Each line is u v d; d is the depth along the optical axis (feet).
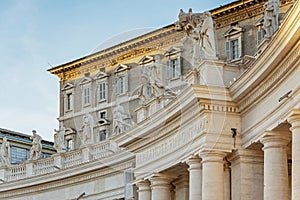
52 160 191.52
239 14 173.88
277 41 99.81
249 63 121.90
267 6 121.49
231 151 119.03
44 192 190.90
